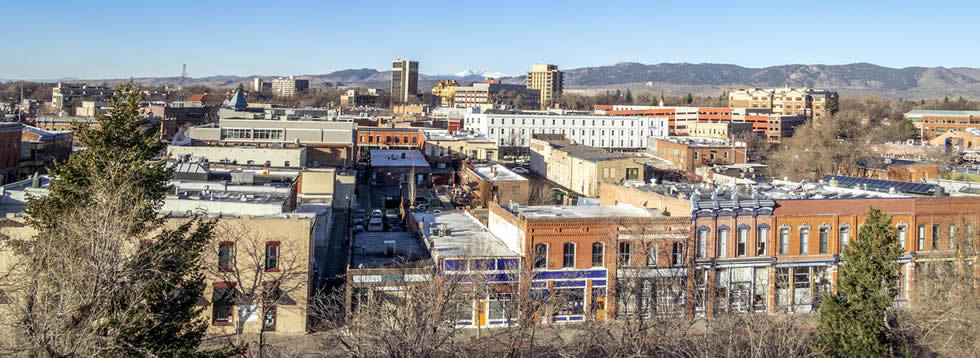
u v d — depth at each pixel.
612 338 42.97
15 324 30.00
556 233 55.12
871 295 43.41
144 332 33.84
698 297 54.84
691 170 153.62
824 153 145.75
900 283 60.03
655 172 137.75
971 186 76.19
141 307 35.59
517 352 43.66
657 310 51.16
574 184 135.38
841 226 59.97
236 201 57.97
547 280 55.09
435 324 39.50
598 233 55.84
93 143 40.00
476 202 110.62
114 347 29.69
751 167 147.62
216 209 57.06
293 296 50.72
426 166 141.25
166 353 35.12
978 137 188.12
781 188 73.44
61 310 29.97
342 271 63.12
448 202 114.56
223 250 50.22
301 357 44.41
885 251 43.50
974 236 58.78
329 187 92.75
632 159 126.12
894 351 44.47
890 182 73.88
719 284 57.78
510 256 54.78
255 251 50.41
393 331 36.78
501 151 196.25
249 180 71.81
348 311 48.38
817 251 59.62
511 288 51.16
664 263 56.75
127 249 44.88
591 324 45.34
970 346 45.91
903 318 49.62
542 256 55.12
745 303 54.47
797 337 44.50
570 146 155.38
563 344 46.22
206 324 39.22
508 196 110.38
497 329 51.22
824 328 44.75
